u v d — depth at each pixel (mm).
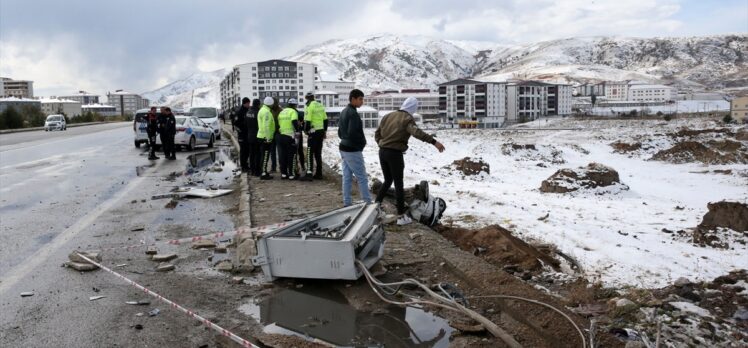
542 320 4965
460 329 4980
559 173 18172
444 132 64375
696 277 6613
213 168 17938
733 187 22656
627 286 6176
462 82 130375
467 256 6809
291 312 5527
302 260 6137
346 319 5352
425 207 8742
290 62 121375
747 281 6312
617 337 4688
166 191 13312
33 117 67688
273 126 14172
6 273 6742
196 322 5266
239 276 6633
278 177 14805
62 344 4766
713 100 183375
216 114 34094
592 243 8227
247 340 4863
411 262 6812
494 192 15945
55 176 16453
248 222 9078
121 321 5262
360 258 6230
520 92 129875
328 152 23922
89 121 93000
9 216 10281
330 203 10758
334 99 141625
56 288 6191
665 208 13930
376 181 11109
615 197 17297
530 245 7789
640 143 41562
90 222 9711
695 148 35688
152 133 21594
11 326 5141
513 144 36844
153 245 8070
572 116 113188
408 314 5441
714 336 4836
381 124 8711
